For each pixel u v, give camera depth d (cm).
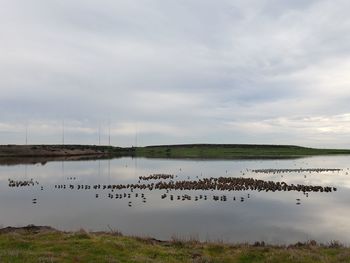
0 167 12344
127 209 4697
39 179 8650
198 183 7344
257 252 2302
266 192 6222
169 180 8450
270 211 4516
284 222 3891
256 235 3341
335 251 2352
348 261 2064
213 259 2178
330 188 6531
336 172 10256
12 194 6225
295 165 13375
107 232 2995
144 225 3759
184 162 15762
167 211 4534
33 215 4353
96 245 2344
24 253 2123
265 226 3706
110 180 8500
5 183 7856
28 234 2753
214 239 3155
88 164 14162
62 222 3950
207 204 5047
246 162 15475
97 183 7881
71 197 5838
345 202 5188
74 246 2322
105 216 4247
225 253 2377
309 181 8031
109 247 2323
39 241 2445
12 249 2253
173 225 3753
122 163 14988
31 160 16638
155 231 3494
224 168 12125
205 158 19150
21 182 7888
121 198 5672
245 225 3750
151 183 7769
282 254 2209
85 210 4650
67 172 10544
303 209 4659
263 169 11550
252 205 4962
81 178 8919
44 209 4753
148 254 2275
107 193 6269
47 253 2142
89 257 2108
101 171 10950
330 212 4462
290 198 5572
